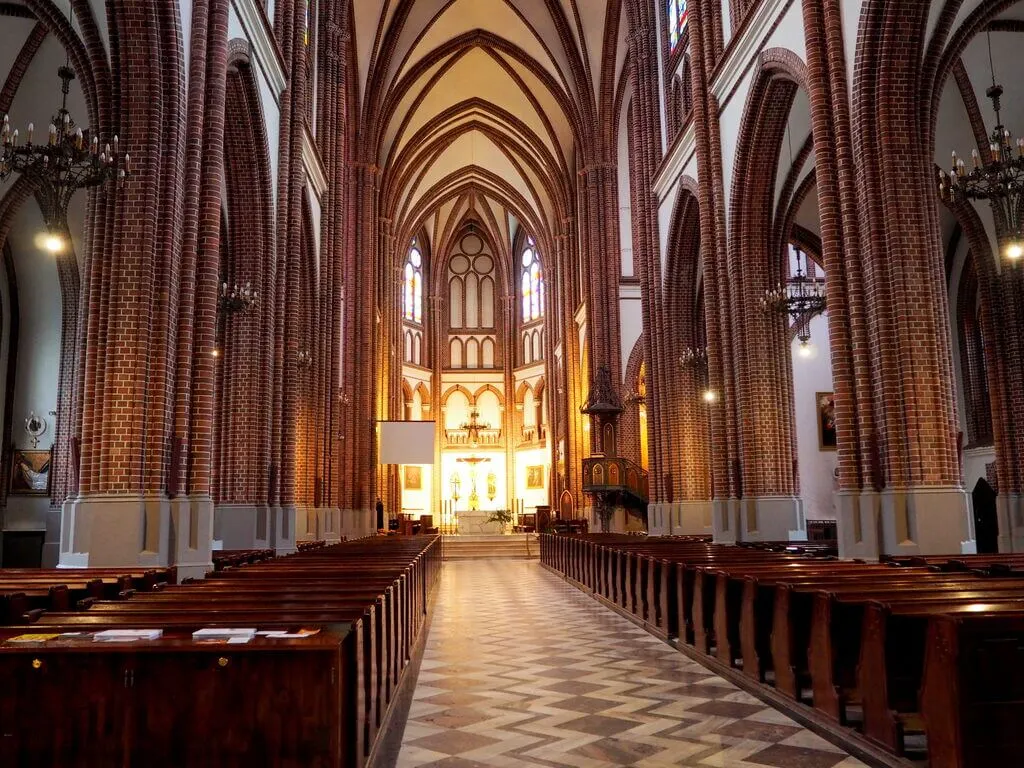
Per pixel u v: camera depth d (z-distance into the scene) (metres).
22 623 5.03
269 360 15.68
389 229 39.69
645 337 24.11
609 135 32.53
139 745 3.75
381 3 30.47
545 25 33.12
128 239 10.36
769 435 16.86
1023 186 11.32
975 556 9.68
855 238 12.02
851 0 12.12
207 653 3.80
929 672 4.48
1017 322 18.61
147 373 10.27
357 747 4.35
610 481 28.30
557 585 19.69
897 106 11.74
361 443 31.72
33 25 14.22
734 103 17.27
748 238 17.27
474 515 41.78
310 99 21.16
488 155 45.03
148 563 9.91
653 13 24.97
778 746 5.64
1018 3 14.53
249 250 15.41
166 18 10.56
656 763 5.30
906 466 11.18
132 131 10.51
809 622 6.49
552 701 7.08
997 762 4.15
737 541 17.03
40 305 19.69
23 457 19.34
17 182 15.83
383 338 38.75
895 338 11.43
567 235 38.91
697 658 9.02
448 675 8.31
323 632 4.15
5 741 3.73
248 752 3.76
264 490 15.43
